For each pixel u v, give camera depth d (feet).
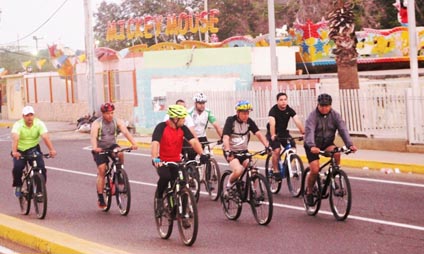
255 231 38.47
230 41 118.11
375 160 64.03
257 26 183.52
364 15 140.97
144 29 128.26
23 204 46.91
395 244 34.17
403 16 79.25
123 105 119.24
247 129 42.24
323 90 81.25
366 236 36.11
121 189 44.96
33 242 35.60
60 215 45.88
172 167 36.04
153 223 42.22
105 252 31.30
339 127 40.04
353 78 81.46
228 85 109.70
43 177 44.86
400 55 107.65
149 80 111.14
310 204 41.75
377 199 47.26
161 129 36.37
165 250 34.71
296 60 117.91
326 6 143.95
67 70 141.79
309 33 116.06
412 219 40.22
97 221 43.39
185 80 110.63
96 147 44.73
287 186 53.67
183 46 116.57
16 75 164.76
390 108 72.23
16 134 44.68
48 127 129.70
